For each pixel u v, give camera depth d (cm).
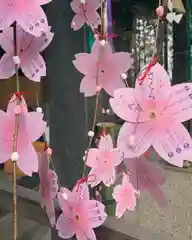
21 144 37
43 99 59
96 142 48
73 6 48
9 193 59
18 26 38
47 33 40
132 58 44
